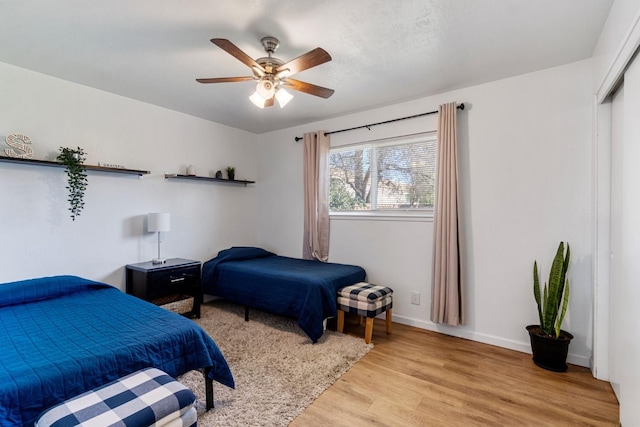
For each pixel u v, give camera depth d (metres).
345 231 3.90
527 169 2.74
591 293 2.46
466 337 3.02
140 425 1.19
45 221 2.84
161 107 3.70
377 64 2.58
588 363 2.46
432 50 2.36
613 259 2.21
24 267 2.72
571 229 2.56
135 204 3.48
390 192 3.63
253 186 4.86
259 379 2.24
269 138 4.77
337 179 4.07
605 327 2.27
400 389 2.15
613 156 2.23
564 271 2.39
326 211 4.02
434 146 3.31
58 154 2.91
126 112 3.39
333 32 2.12
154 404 1.28
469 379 2.29
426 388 2.17
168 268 3.29
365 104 3.53
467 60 2.51
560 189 2.60
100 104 3.19
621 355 1.79
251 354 2.63
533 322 2.72
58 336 1.73
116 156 3.32
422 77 2.82
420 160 3.41
